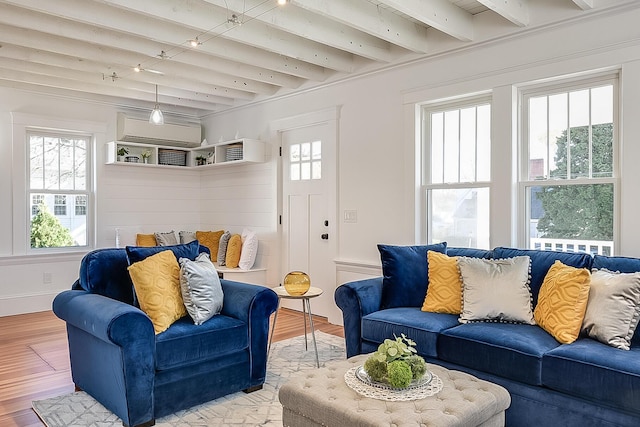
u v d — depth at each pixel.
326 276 4.75
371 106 4.27
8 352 3.67
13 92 4.95
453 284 2.97
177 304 2.73
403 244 4.02
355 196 4.41
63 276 5.27
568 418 2.12
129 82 4.95
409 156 3.96
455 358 2.52
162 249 3.04
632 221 2.82
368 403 1.77
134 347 2.32
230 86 4.88
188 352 2.52
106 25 3.22
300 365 3.37
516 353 2.27
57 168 5.33
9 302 4.91
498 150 3.43
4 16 3.16
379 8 3.39
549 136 3.28
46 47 3.73
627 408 1.93
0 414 2.56
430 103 3.91
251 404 2.68
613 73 2.97
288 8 3.31
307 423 1.88
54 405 2.66
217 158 5.71
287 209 5.21
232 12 3.30
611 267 2.53
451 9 3.31
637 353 2.11
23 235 5.02
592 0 2.90
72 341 2.87
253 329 2.85
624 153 2.85
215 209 6.21
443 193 3.87
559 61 3.11
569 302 2.40
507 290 2.70
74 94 5.34
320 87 4.72
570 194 3.18
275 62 4.25
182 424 2.43
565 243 3.20
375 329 2.91
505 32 3.34
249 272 5.23
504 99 3.39
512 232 3.38
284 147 5.25
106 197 5.61
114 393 2.42
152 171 6.01
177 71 4.46
